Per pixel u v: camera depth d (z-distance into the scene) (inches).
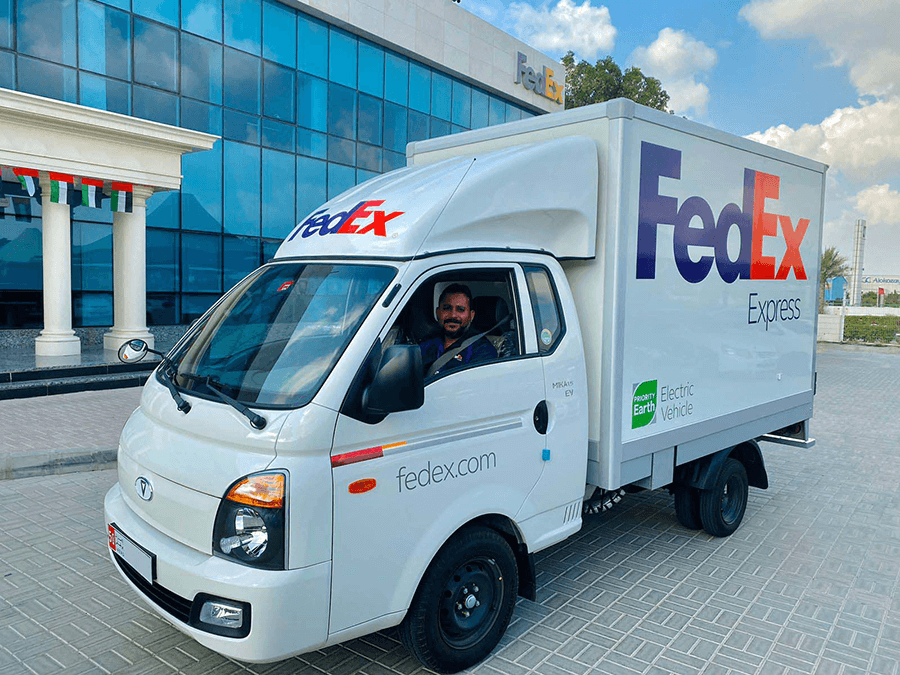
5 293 541.0
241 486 106.7
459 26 890.1
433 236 129.1
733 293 201.8
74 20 538.9
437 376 126.6
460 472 129.2
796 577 187.0
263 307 134.3
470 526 135.3
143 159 479.2
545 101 1074.1
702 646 148.2
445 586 130.4
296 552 106.0
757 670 138.9
